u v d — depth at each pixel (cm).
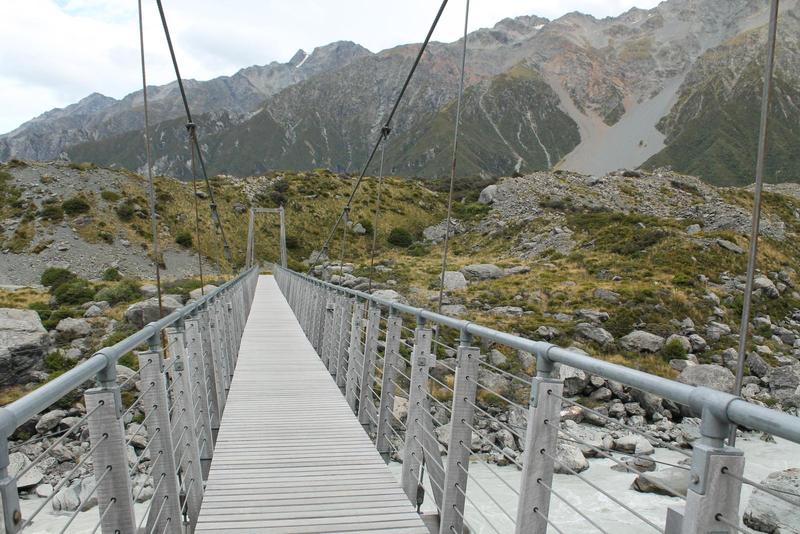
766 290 2819
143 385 292
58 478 1129
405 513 389
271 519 379
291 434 582
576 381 1712
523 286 2848
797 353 2242
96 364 192
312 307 1248
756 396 1853
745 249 3397
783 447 1359
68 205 5075
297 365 967
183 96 980
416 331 404
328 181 7194
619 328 2298
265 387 804
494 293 2745
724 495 135
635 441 1335
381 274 3475
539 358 228
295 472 471
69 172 5628
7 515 131
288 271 2580
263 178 7100
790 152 16138
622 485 1086
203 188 6356
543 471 222
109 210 5231
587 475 1138
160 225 5356
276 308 2106
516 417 1481
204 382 504
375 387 1244
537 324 2258
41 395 151
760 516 814
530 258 4169
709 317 2464
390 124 1012
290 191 6781
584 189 6631
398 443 1159
